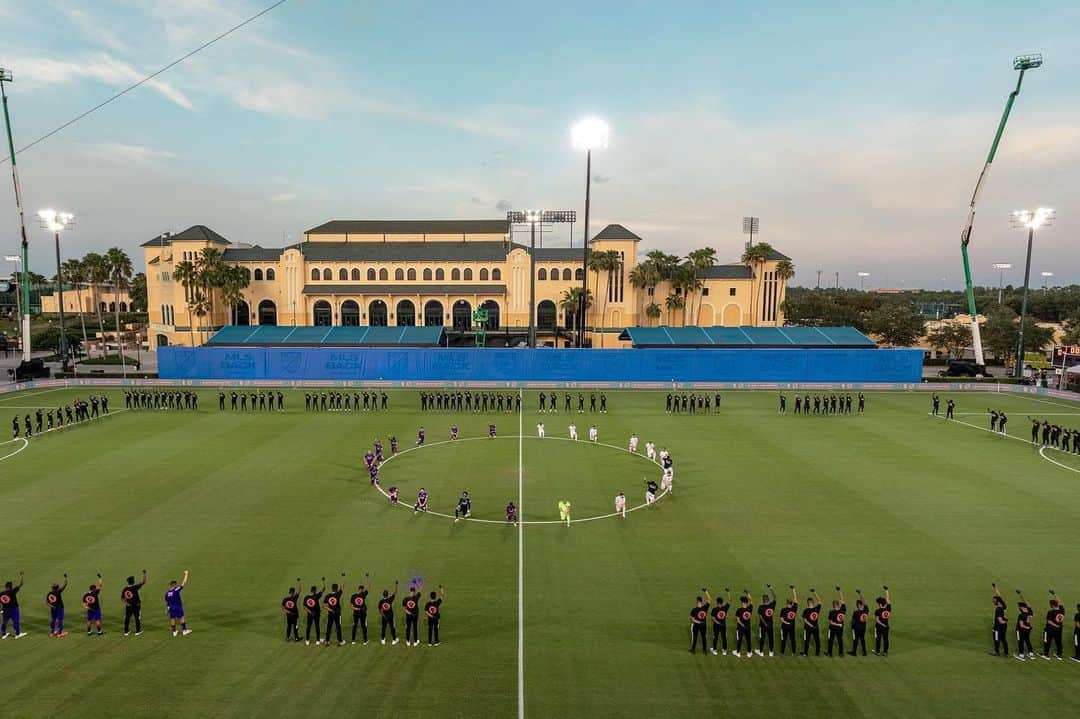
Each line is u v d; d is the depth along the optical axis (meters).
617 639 21.53
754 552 28.58
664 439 50.66
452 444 48.59
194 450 45.66
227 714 17.31
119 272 116.38
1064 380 80.25
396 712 17.48
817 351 84.62
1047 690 18.91
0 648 20.59
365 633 21.22
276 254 113.06
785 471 41.44
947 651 20.91
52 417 53.94
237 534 30.11
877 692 18.77
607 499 35.84
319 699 18.05
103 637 21.27
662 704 18.08
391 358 83.88
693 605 23.88
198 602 23.70
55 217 85.00
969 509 34.19
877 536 30.44
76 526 30.91
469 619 22.72
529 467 42.22
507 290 113.94
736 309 116.50
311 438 49.84
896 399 71.81
